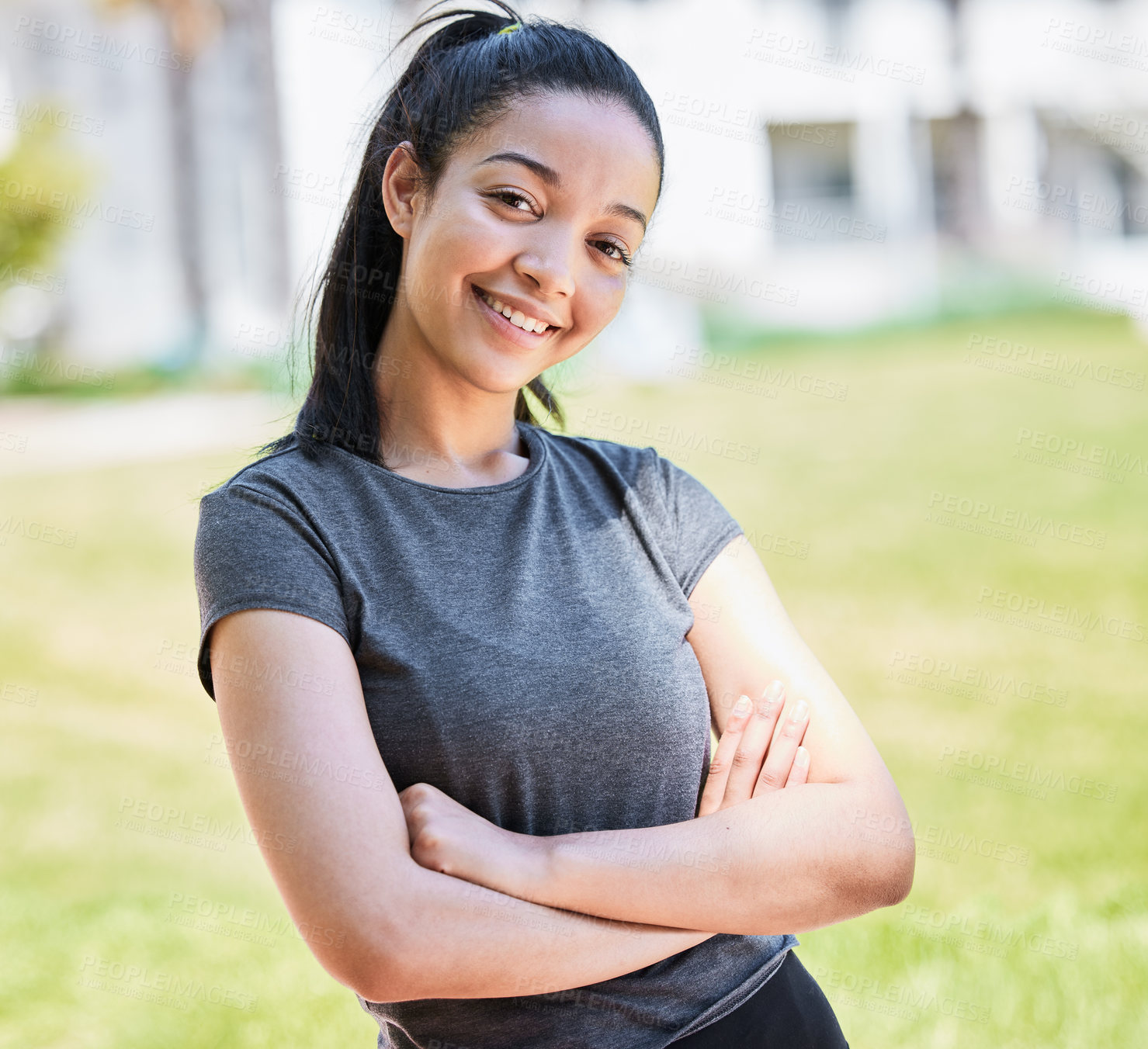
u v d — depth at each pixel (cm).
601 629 138
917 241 1541
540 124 139
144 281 1470
